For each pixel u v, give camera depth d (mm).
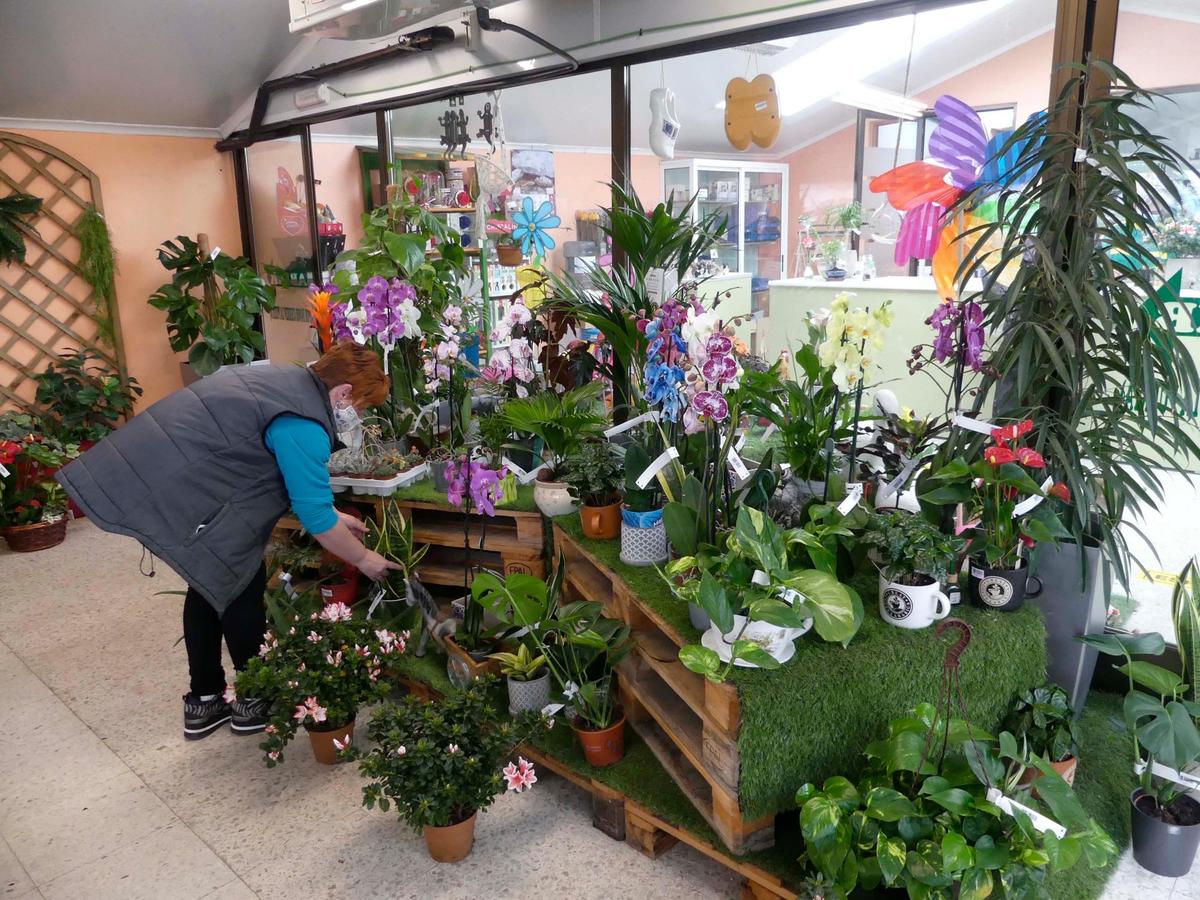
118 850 2162
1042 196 2047
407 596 2750
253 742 2645
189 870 2082
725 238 3234
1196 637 2016
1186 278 2246
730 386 1952
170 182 5461
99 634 3391
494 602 2314
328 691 2389
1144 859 1884
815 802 1614
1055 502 2096
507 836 2154
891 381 2695
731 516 2041
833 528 1883
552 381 2982
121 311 5363
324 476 2473
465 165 3846
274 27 4555
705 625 1887
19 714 2814
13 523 4332
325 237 5055
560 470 2674
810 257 2977
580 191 3703
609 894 1946
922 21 2439
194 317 4945
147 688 2971
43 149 4898
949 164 2498
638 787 2092
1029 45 2266
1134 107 2191
